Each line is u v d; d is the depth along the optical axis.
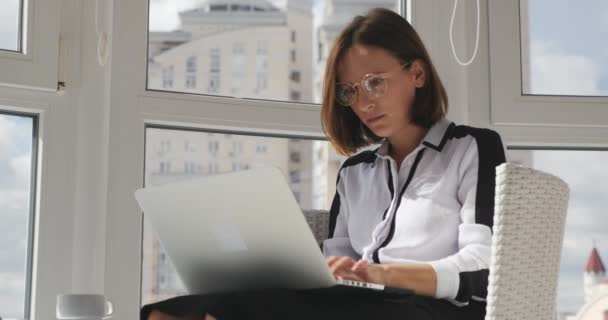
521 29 2.60
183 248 1.63
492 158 1.83
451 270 1.63
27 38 2.27
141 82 2.37
